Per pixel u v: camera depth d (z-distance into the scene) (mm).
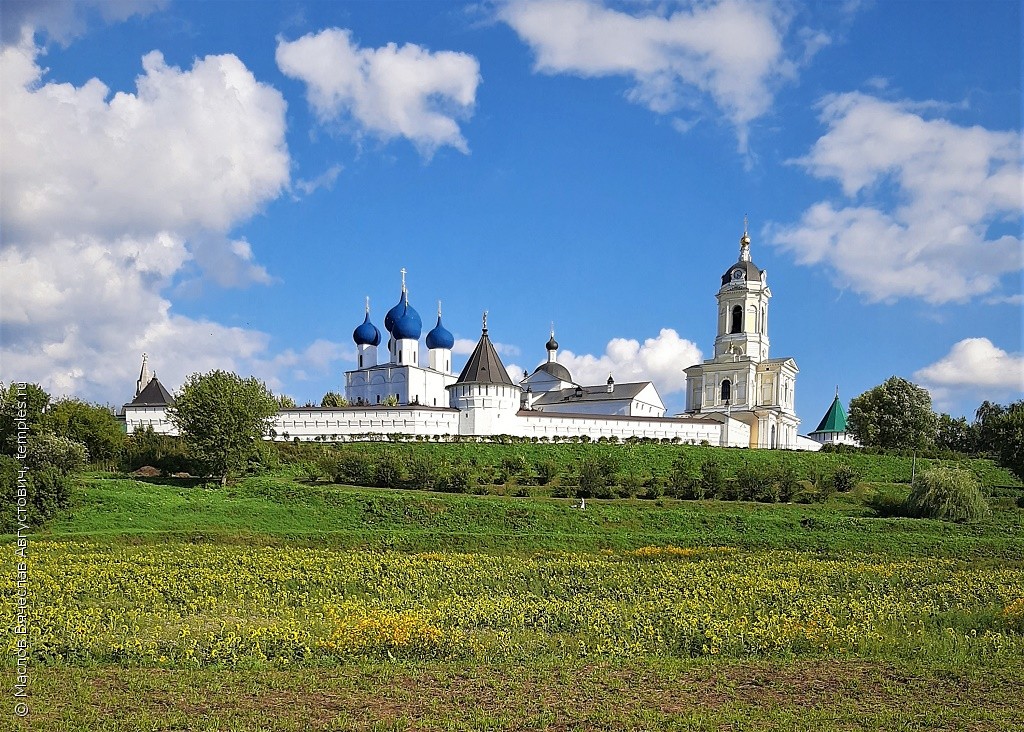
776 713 31188
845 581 59094
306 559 61969
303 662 37062
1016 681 35875
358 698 32281
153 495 86875
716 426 145125
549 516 85188
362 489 93938
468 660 37938
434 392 170500
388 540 73812
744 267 168125
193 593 50812
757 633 42375
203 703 31375
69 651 37344
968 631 45438
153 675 34719
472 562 63281
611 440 132125
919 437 154750
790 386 168625
